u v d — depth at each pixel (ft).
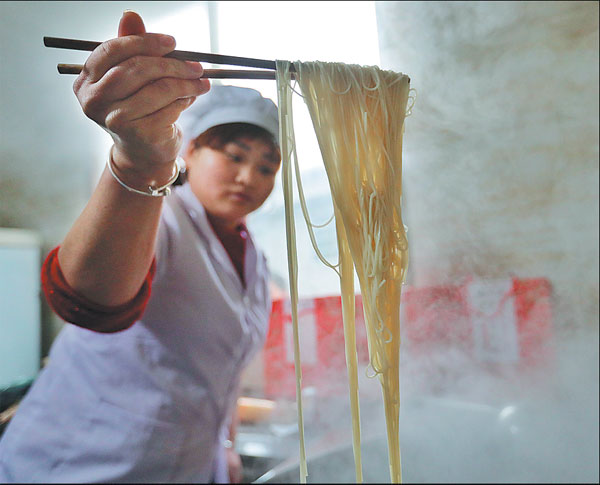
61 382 5.59
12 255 7.77
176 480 5.75
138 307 4.15
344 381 7.96
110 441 5.43
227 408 6.39
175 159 3.42
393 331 3.65
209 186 6.02
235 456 6.85
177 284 5.60
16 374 7.61
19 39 7.95
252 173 6.10
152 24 8.59
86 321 3.92
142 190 3.39
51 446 5.40
